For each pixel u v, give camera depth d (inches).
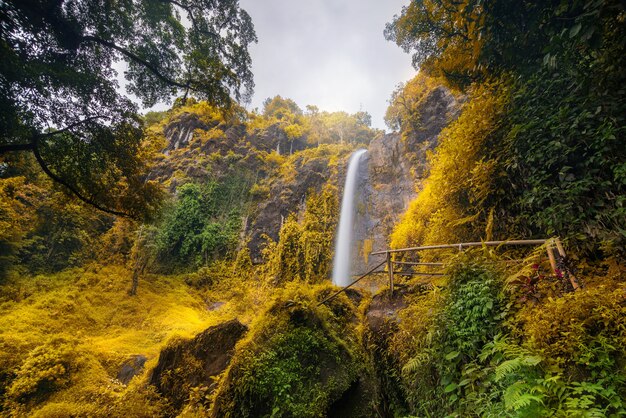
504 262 127.5
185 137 1571.1
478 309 111.3
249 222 1152.8
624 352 68.3
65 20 222.7
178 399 232.2
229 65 354.9
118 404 242.5
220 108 364.2
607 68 128.9
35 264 661.3
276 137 1761.8
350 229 1001.5
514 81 187.0
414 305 167.0
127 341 488.7
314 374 179.9
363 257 885.8
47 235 712.4
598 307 77.0
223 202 1218.0
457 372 109.5
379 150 1204.5
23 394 291.6
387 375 173.2
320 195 1178.0
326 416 165.3
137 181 320.8
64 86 218.8
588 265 128.0
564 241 137.6
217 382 222.8
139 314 626.2
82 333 501.7
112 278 727.1
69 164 264.1
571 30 113.7
